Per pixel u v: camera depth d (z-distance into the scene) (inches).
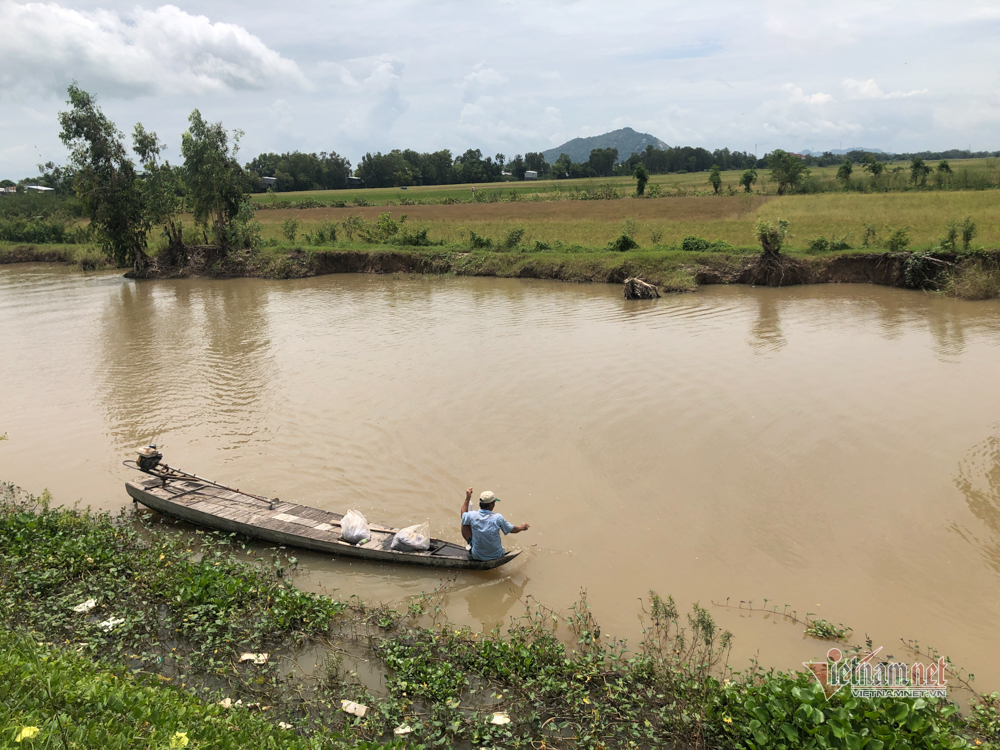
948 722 195.6
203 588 272.4
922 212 1469.0
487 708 215.9
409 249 1401.3
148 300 1118.4
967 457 403.2
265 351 719.7
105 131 1390.3
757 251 1128.2
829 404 501.7
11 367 677.3
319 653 246.2
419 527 324.5
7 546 311.4
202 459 435.5
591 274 1167.6
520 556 317.4
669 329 773.3
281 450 446.0
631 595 283.9
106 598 272.2
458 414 504.7
